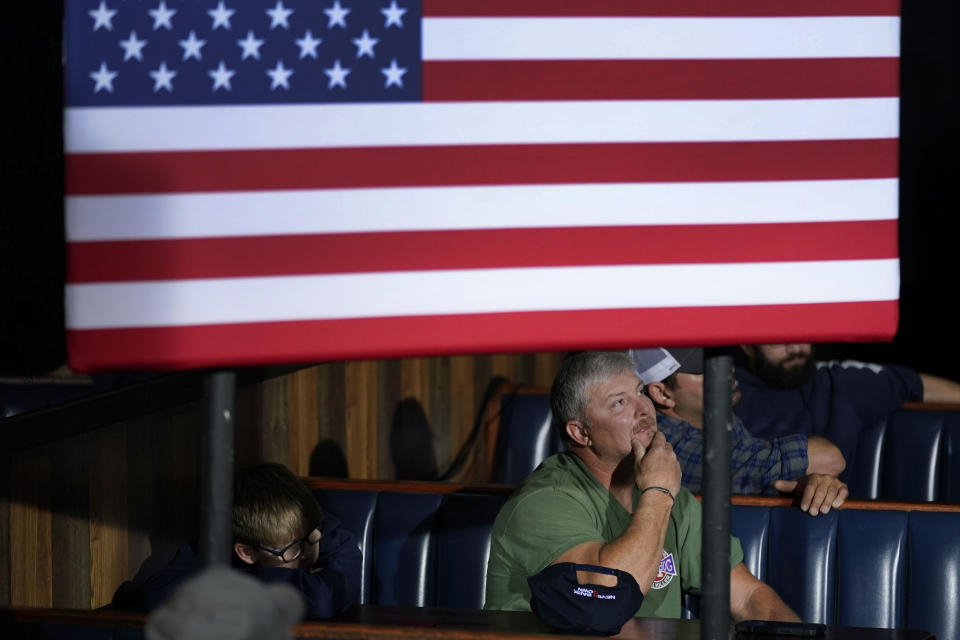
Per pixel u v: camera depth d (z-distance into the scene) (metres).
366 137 2.94
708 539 3.11
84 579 6.48
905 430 10.62
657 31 3.05
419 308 2.99
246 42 2.88
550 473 6.67
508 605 6.40
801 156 3.16
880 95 3.18
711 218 3.12
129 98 2.84
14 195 8.05
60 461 6.25
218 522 2.90
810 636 5.62
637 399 6.50
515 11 2.98
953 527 7.12
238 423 8.45
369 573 7.73
